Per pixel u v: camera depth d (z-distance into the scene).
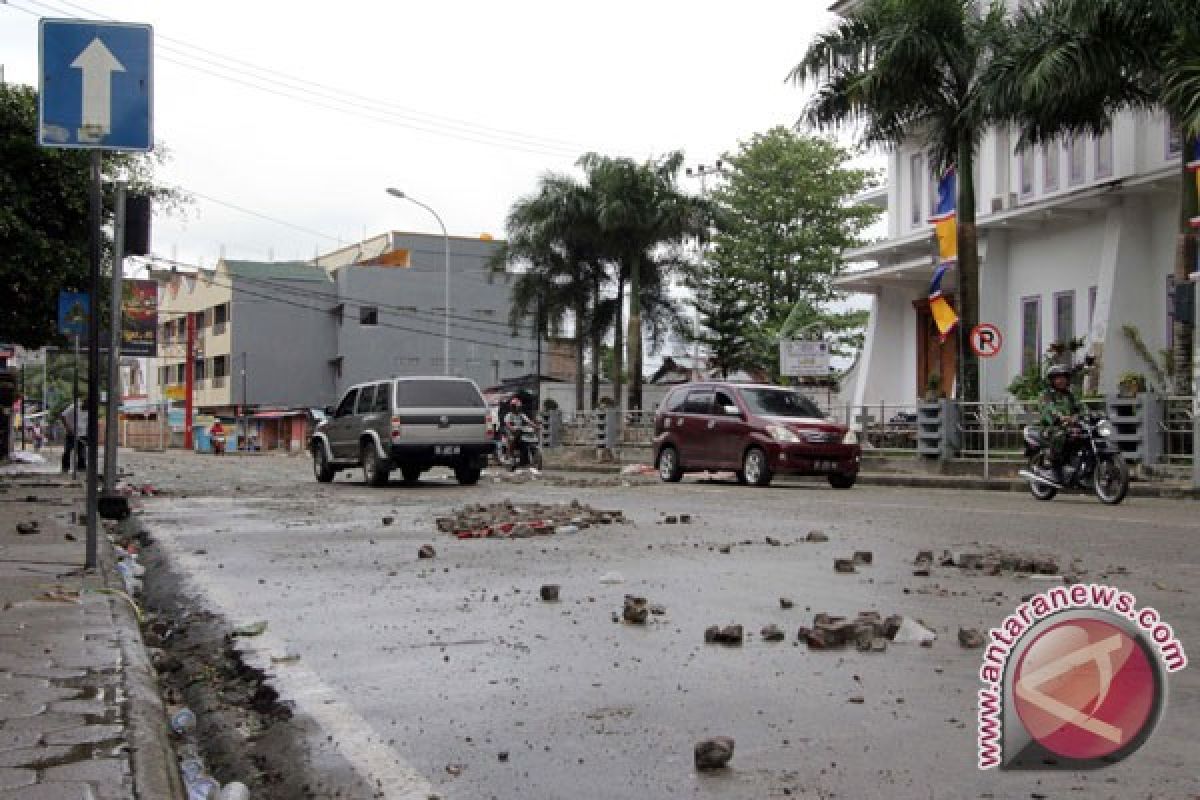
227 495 17.89
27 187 18.94
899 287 31.55
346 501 16.39
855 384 34.72
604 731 4.36
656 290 40.94
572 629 6.28
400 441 19.97
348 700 4.88
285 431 67.19
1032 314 26.56
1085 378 23.06
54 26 7.38
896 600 7.04
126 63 7.50
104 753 3.79
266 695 5.05
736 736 4.27
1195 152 19.62
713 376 42.12
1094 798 3.55
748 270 48.91
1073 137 21.27
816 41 22.75
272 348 69.56
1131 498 16.42
